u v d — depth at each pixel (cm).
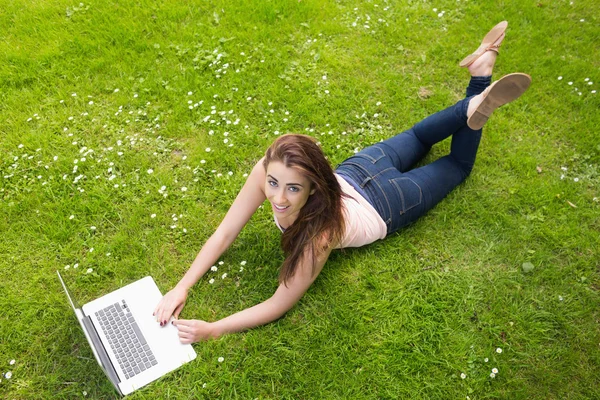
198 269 274
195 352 253
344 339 264
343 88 398
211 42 426
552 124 370
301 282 248
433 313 275
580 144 356
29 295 277
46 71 400
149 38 433
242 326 259
